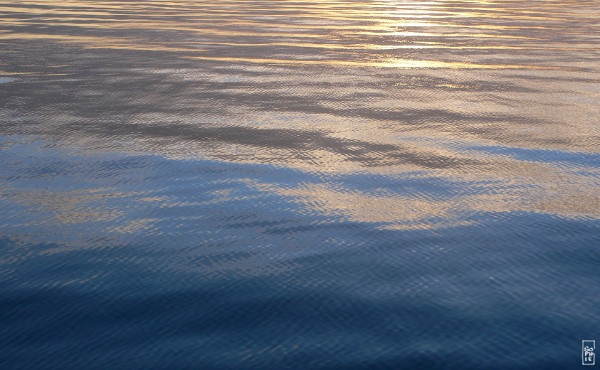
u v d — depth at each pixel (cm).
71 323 457
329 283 511
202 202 677
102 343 434
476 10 2884
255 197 691
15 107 1082
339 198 692
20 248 573
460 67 1478
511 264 544
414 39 1912
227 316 465
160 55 1576
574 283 512
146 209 659
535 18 2552
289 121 1007
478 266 540
